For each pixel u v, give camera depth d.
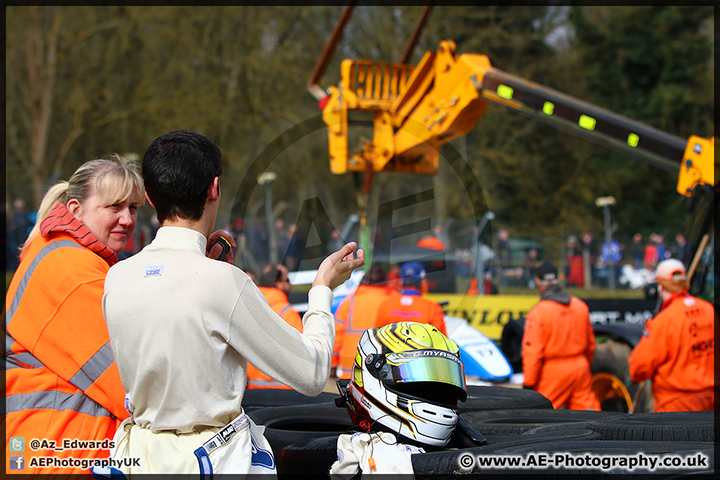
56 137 34.88
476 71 9.48
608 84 48.22
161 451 2.53
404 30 31.45
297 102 31.75
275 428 4.23
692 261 8.66
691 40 47.44
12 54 33.06
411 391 3.11
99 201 3.52
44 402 3.08
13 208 25.41
